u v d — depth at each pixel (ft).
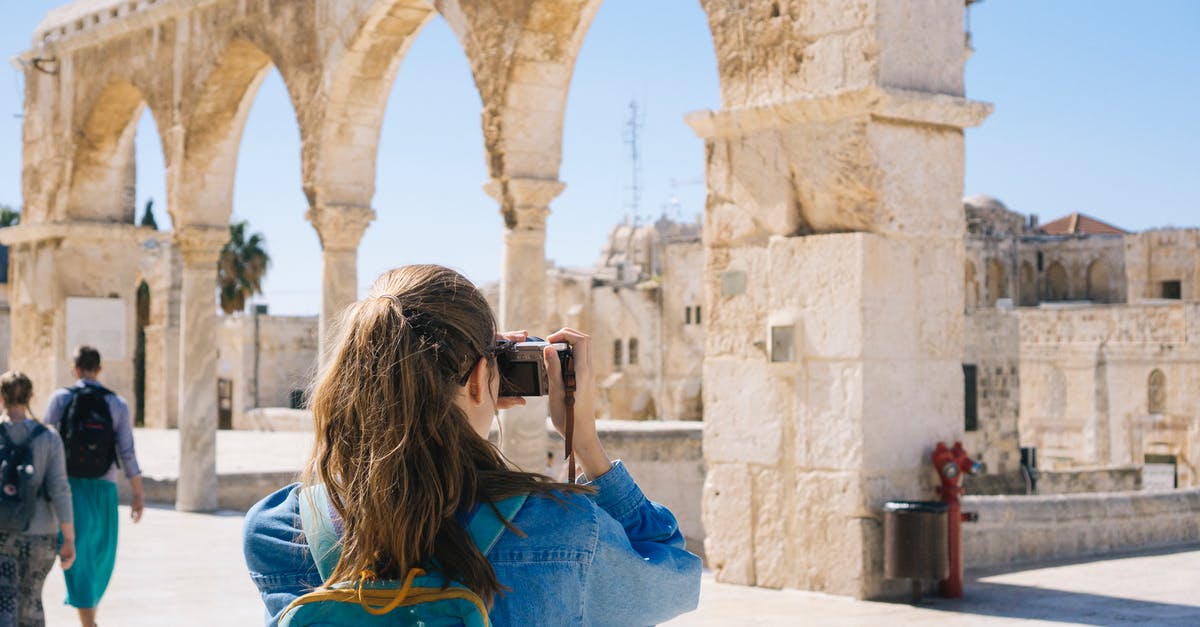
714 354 32.68
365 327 6.01
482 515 5.77
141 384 165.48
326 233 49.85
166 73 56.95
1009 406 153.07
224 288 185.26
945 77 30.91
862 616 26.78
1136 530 38.91
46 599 33.35
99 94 61.67
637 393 212.02
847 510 29.35
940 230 30.89
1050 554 36.81
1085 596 29.30
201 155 55.93
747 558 31.60
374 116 50.26
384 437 5.74
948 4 31.07
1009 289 222.07
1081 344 182.29
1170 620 26.04
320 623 5.68
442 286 6.25
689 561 6.57
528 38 41.57
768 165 31.48
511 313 42.24
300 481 6.48
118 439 27.48
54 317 64.34
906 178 30.19
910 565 27.94
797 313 30.55
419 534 5.58
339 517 5.97
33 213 67.31
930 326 30.63
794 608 27.89
